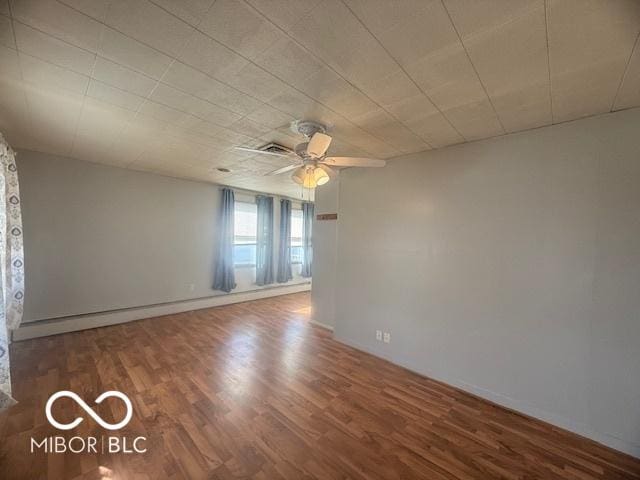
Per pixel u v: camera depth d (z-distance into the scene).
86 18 1.18
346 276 3.56
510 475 1.61
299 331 4.00
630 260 1.80
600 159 1.91
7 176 2.60
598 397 1.89
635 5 1.01
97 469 1.56
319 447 1.78
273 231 6.19
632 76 1.47
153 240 4.37
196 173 4.21
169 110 2.04
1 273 2.02
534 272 2.16
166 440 1.79
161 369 2.73
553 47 1.27
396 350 3.01
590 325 1.92
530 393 2.16
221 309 5.01
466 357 2.50
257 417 2.05
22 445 1.71
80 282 3.69
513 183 2.27
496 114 1.96
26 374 2.55
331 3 1.07
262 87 1.70
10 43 1.33
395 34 1.23
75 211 3.63
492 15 1.10
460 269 2.55
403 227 2.97
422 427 2.00
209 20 1.18
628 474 1.63
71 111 2.10
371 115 2.02
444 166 2.67
